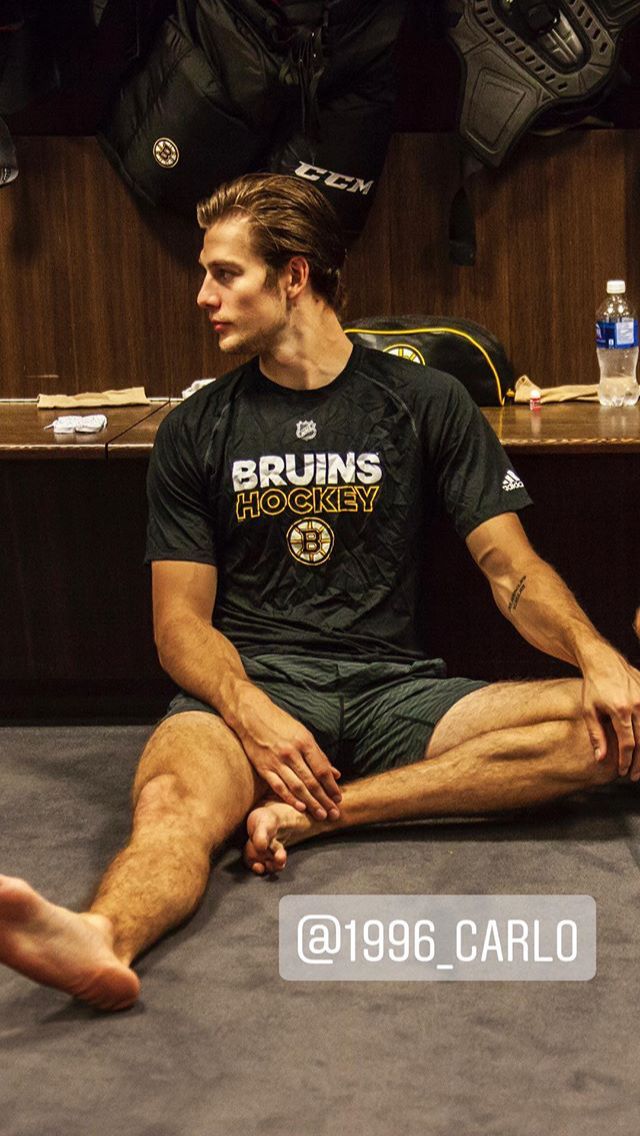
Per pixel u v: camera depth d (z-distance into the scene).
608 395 3.36
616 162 3.45
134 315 3.56
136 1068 1.74
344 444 2.57
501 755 2.38
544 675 3.33
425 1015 1.86
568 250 3.49
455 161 3.46
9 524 3.31
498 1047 1.78
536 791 2.40
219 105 3.33
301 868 2.30
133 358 3.58
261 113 3.33
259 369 2.63
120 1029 1.83
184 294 3.55
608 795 2.60
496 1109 1.65
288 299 2.53
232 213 2.49
